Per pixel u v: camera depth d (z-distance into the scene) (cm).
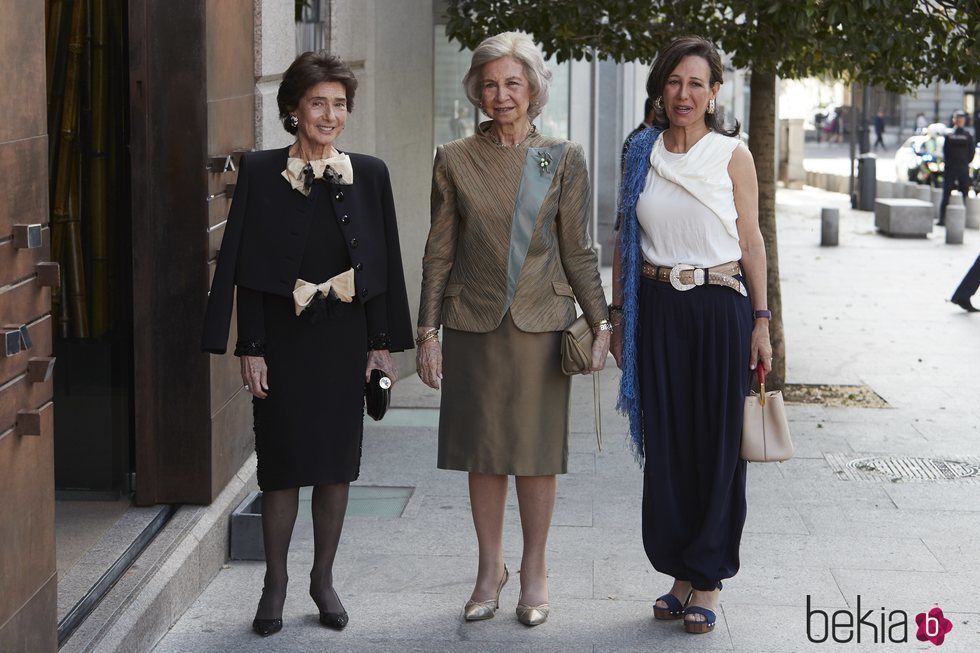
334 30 811
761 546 590
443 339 488
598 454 766
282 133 665
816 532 613
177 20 529
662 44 912
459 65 1252
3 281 338
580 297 482
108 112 546
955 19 889
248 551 559
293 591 523
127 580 464
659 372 471
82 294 547
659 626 488
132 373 554
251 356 457
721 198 460
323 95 451
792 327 1256
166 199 534
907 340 1188
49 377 360
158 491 547
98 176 549
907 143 3150
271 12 634
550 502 493
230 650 461
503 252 470
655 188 466
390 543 589
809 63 932
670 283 467
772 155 929
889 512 649
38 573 363
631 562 564
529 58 463
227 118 565
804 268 1700
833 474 726
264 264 453
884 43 821
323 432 465
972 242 1992
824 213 1942
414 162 1016
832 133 5575
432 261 486
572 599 517
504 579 509
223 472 569
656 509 480
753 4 823
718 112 476
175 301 538
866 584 539
